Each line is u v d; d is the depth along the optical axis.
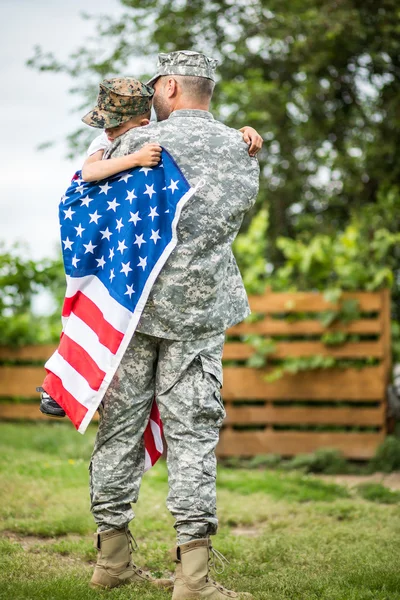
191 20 11.80
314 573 3.55
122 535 3.36
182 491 3.11
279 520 4.77
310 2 10.80
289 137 11.67
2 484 5.37
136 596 3.14
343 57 10.98
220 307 3.25
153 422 3.43
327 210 11.84
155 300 3.17
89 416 3.15
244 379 7.88
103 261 3.26
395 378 8.14
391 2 10.34
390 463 7.22
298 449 7.69
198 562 3.08
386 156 10.97
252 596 3.13
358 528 4.53
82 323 3.25
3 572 3.43
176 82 3.30
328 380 7.71
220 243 3.21
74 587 3.19
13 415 8.91
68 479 5.64
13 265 8.46
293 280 8.61
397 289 9.51
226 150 3.21
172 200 3.13
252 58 11.86
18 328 8.87
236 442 7.82
